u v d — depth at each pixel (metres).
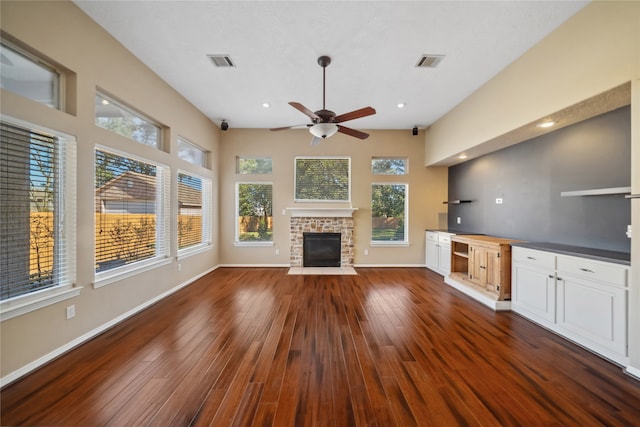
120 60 2.82
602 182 2.67
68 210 2.29
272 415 1.56
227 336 2.55
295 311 3.21
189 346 2.35
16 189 1.95
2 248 1.87
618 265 2.05
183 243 4.30
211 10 2.34
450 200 5.69
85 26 2.40
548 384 1.86
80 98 2.36
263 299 3.64
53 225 2.20
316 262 5.66
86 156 2.43
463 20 2.44
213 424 1.49
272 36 2.68
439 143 5.05
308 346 2.37
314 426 1.48
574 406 1.65
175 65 3.22
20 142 1.97
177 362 2.10
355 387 1.82
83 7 2.32
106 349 2.29
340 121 2.94
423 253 5.77
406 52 2.92
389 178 5.76
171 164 3.82
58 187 2.24
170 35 2.68
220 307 3.33
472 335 2.60
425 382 1.88
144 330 2.67
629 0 1.97
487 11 2.33
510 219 3.96
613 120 2.57
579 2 2.24
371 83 3.62
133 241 3.14
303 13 2.36
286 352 2.27
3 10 1.80
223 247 5.70
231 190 5.66
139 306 3.18
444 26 2.52
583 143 2.86
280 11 2.34
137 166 3.21
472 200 4.92
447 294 3.90
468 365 2.09
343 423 1.51
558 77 2.54
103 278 2.62
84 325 2.42
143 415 1.55
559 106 2.54
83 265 2.41
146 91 3.23
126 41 2.78
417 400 1.70
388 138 5.73
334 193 5.75
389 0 2.21
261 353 2.25
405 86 3.71
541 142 3.39
